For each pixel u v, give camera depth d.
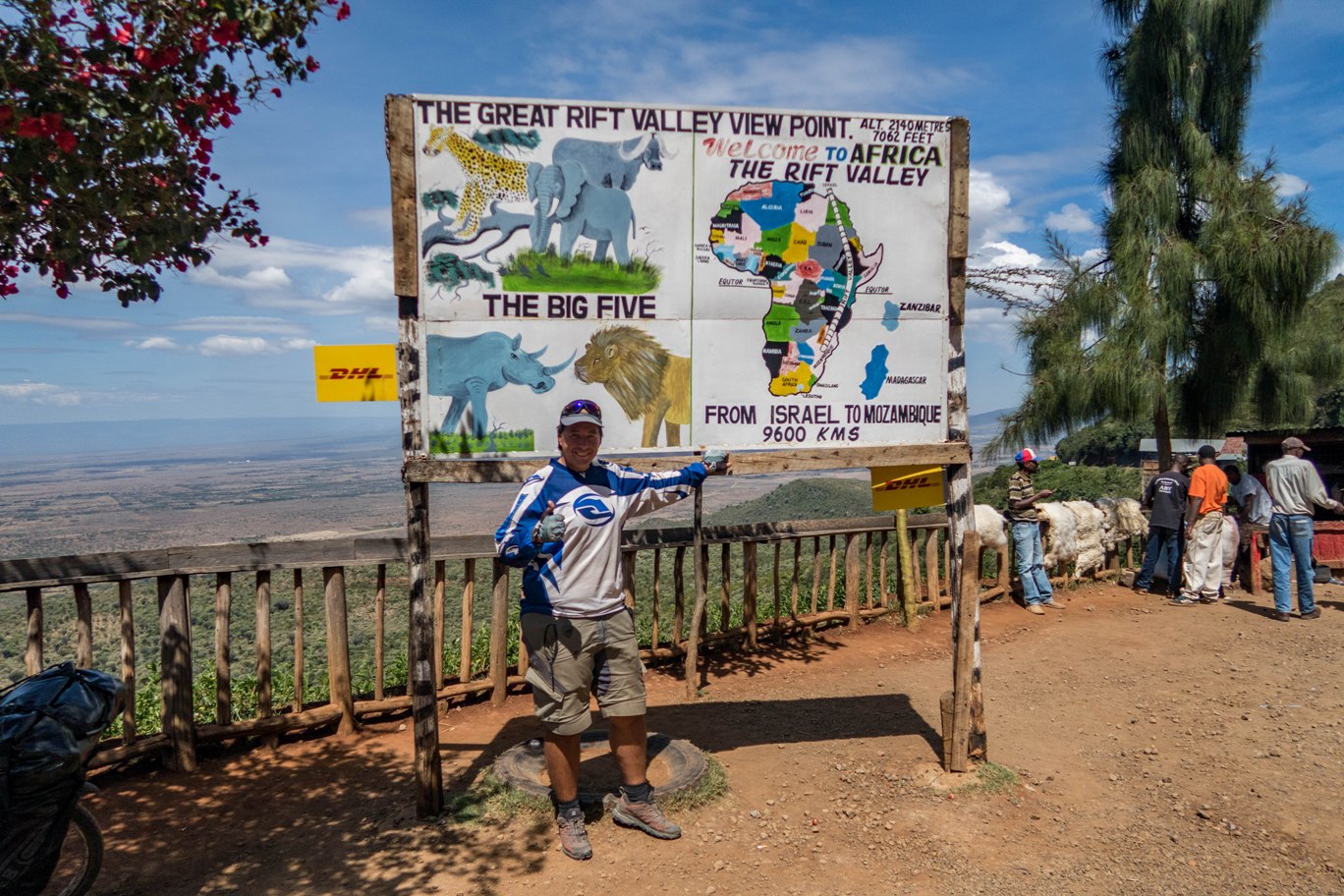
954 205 4.34
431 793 3.86
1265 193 8.85
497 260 3.92
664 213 4.07
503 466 3.91
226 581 4.67
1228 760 4.62
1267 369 9.71
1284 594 7.97
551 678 3.51
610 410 4.06
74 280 4.14
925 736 4.94
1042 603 8.49
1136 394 8.91
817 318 4.25
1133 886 3.35
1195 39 9.03
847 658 6.66
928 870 3.45
